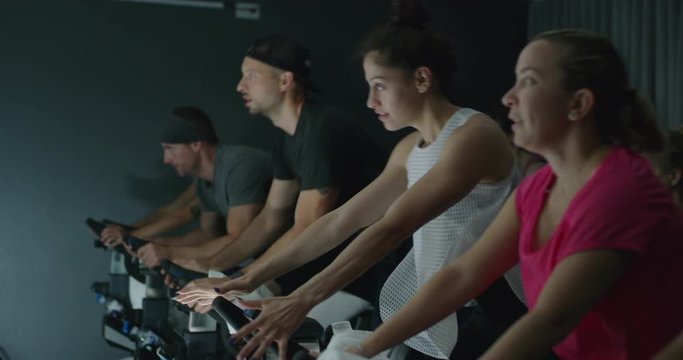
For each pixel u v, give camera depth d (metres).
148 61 5.22
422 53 2.10
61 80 5.16
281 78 3.35
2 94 5.10
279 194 3.45
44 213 5.19
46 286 5.23
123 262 4.23
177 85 5.25
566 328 1.32
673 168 2.25
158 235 5.20
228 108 5.29
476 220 2.10
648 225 1.32
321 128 3.18
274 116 3.43
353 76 5.35
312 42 5.31
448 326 2.11
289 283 3.21
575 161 1.45
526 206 1.57
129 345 3.71
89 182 5.23
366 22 5.35
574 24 4.96
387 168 2.42
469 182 2.01
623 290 1.38
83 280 5.27
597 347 1.46
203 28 5.25
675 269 1.37
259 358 1.73
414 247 2.23
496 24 5.45
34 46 5.12
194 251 3.69
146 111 5.24
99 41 5.17
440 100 2.15
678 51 4.23
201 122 4.26
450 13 5.40
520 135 1.46
